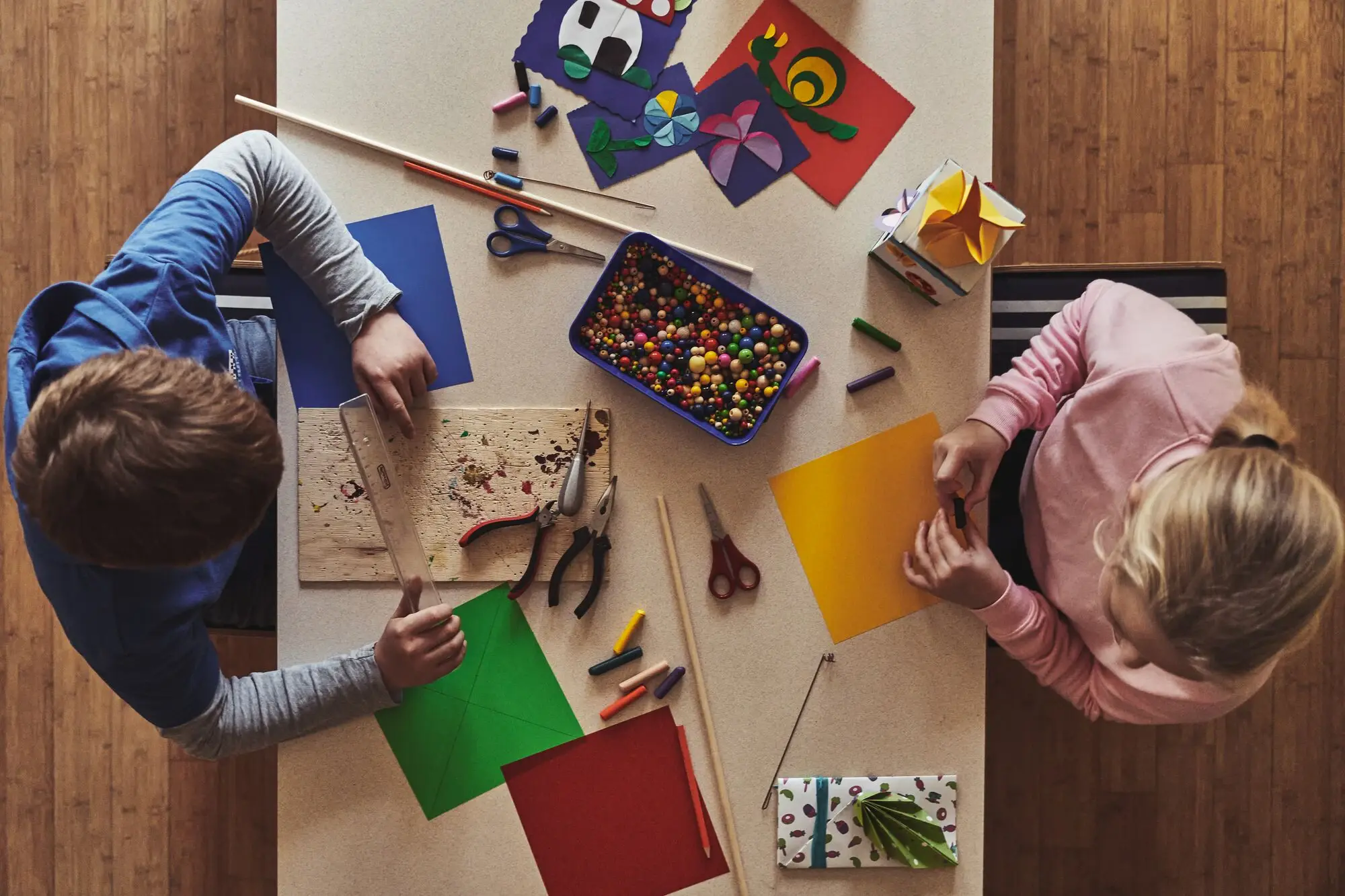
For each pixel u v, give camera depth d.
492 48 1.05
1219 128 1.49
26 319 0.83
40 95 1.50
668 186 1.05
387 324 1.03
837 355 1.05
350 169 1.05
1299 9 1.47
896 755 1.05
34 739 1.50
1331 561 0.77
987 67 1.03
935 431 1.05
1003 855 1.49
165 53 1.49
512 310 1.06
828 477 1.05
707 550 1.06
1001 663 1.49
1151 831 1.48
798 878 1.05
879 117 1.04
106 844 1.49
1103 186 1.50
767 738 1.05
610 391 1.06
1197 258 1.50
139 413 0.73
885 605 1.05
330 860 1.04
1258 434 0.86
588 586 1.06
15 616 1.50
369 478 0.94
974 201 0.93
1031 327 1.17
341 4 1.04
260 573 1.15
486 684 1.05
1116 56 1.49
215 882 1.49
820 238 1.05
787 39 1.04
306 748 1.04
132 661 0.88
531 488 1.05
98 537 0.75
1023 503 1.13
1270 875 1.47
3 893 1.50
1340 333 1.50
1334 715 1.48
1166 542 0.79
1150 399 0.98
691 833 1.05
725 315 1.04
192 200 0.95
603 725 1.05
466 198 1.06
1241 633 0.77
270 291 1.05
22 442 0.74
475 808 1.04
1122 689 1.02
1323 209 1.49
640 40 1.04
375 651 1.01
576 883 1.05
